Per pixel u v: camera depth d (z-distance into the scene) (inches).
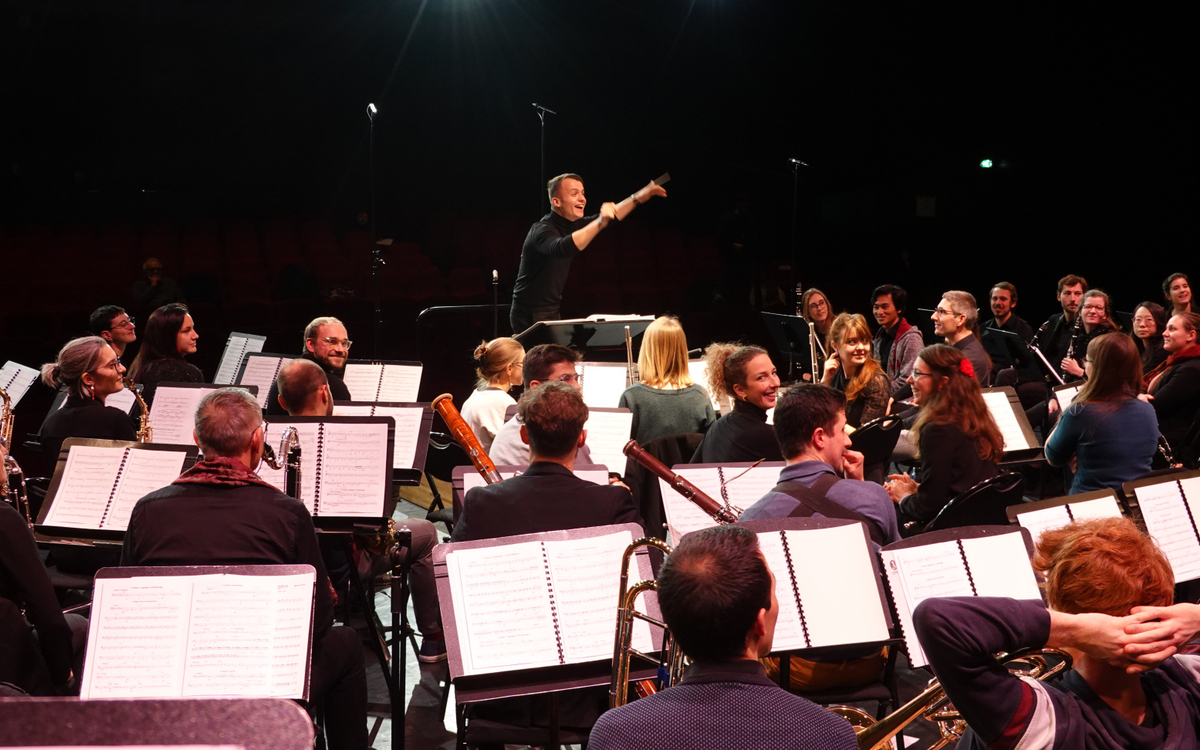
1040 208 442.3
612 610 91.4
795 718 55.1
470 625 88.9
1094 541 57.2
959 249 468.1
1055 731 55.2
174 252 413.1
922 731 120.9
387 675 121.7
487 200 518.9
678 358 171.2
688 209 513.0
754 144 496.1
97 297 373.4
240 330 356.8
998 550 93.1
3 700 29.6
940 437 142.1
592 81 502.3
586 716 95.7
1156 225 406.9
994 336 267.6
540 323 235.8
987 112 443.5
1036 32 420.8
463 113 509.7
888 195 479.8
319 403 141.1
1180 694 56.9
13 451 244.5
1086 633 54.5
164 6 471.8
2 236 419.2
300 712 29.7
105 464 122.1
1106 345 145.4
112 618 83.6
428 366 354.3
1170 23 381.4
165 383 167.2
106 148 489.4
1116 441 144.3
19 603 100.3
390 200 513.0
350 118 507.5
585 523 98.1
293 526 97.0
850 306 448.8
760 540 92.1
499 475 116.6
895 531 104.0
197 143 499.2
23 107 472.4
